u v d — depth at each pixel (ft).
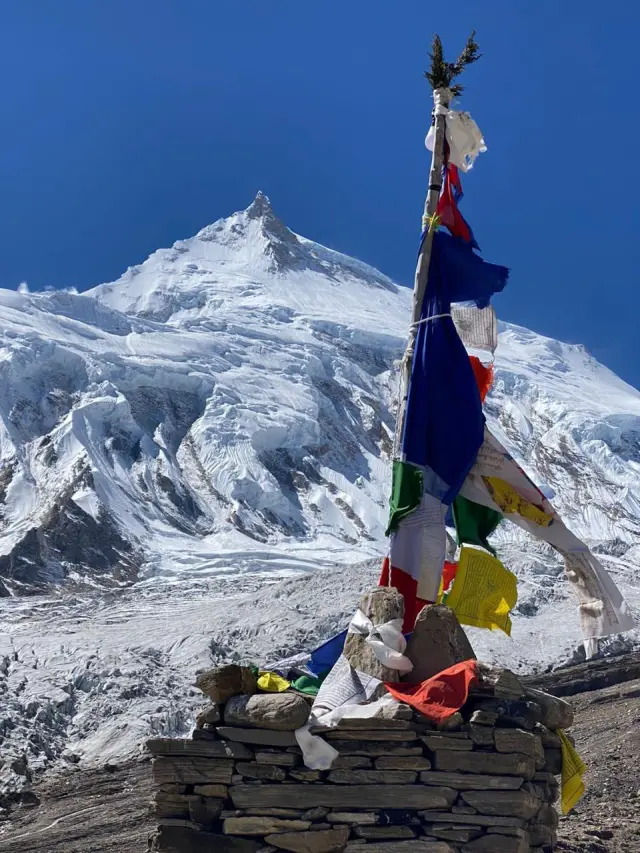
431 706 29.04
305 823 28.60
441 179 37.04
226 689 30.07
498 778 28.48
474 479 35.09
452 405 34.42
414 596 33.19
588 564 34.71
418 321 35.76
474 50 37.99
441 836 28.27
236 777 29.32
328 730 29.22
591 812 50.80
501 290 36.04
